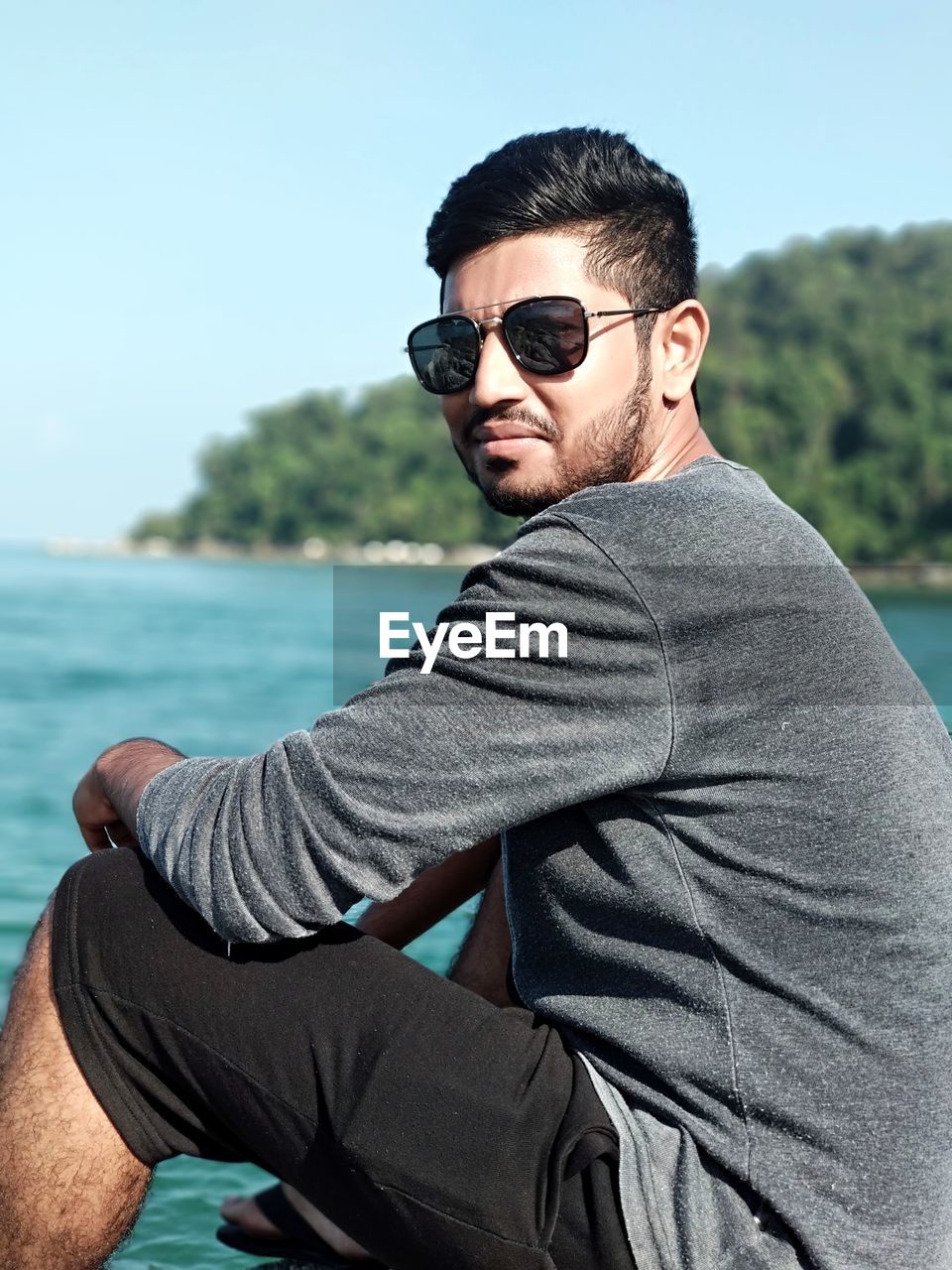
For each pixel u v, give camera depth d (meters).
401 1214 1.59
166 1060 1.66
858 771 1.54
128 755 1.89
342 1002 1.65
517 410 1.80
